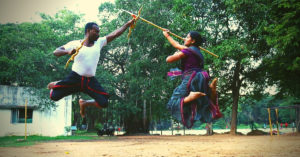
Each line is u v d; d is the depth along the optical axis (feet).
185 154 27.25
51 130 83.51
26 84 84.64
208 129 88.22
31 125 79.46
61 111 86.58
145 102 100.89
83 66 11.40
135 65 94.07
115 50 107.65
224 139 58.80
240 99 103.04
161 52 94.22
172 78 10.54
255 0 69.56
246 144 40.01
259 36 73.31
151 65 95.86
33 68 83.66
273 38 61.00
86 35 11.75
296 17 58.49
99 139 64.64
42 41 92.32
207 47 77.41
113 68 112.98
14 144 46.42
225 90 90.79
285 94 88.63
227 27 81.05
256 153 27.27
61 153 29.81
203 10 83.20
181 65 10.55
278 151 28.81
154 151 30.91
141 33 94.22
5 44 85.76
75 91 11.56
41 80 83.10
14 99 77.46
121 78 102.78
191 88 9.70
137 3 95.25
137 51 100.07
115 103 103.65
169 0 92.02
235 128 85.05
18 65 79.05
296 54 61.31
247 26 76.43
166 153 28.45
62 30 104.06
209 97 9.82
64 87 11.26
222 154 26.78
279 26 58.54
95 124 146.41
